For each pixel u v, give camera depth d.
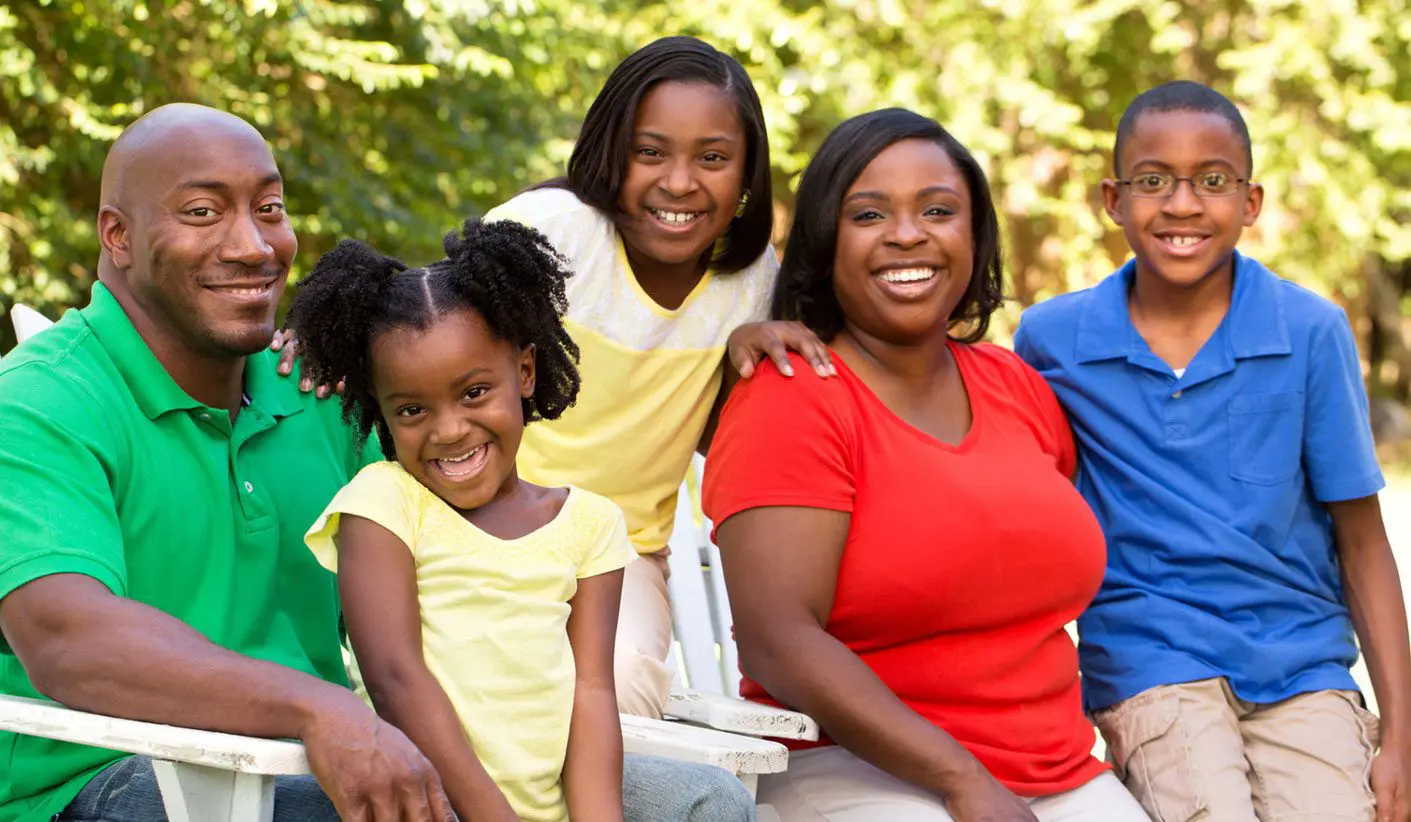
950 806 2.54
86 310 2.42
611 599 2.42
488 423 2.32
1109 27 11.90
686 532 3.41
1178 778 2.90
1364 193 11.77
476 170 8.77
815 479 2.68
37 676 2.11
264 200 2.42
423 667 2.22
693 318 3.19
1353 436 3.10
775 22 10.37
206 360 2.43
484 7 7.84
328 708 2.02
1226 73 12.43
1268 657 3.02
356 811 2.00
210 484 2.43
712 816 2.27
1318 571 3.18
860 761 2.77
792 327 2.88
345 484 2.66
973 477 2.72
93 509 2.22
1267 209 11.80
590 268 3.08
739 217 3.23
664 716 2.83
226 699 2.04
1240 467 3.10
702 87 3.05
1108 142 12.07
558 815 2.28
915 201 2.80
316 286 2.32
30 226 7.42
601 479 3.12
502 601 2.29
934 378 2.92
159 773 2.07
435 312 2.29
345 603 2.27
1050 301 3.33
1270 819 2.93
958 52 11.26
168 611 2.37
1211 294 3.19
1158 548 3.10
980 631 2.75
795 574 2.65
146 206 2.35
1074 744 2.81
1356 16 11.52
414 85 7.61
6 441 2.22
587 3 9.66
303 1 7.43
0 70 6.86
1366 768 2.94
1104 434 3.16
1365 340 13.93
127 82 7.51
